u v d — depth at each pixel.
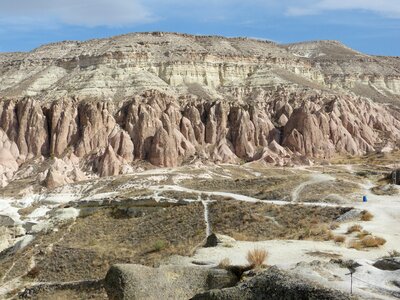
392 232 47.88
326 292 21.50
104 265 58.06
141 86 176.62
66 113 149.62
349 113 168.00
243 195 83.31
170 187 95.00
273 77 197.50
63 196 106.81
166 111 151.62
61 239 73.12
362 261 26.75
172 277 29.52
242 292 23.55
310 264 25.73
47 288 53.25
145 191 91.81
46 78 193.62
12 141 147.88
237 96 187.50
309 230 51.22
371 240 41.69
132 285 27.97
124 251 61.16
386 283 23.61
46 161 139.88
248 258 32.38
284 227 59.81
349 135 157.38
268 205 70.00
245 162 140.12
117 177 115.94
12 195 113.75
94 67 191.25
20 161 143.50
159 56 198.38
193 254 37.69
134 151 141.75
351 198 74.00
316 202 73.25
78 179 123.56
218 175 116.81
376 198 73.44
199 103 161.38
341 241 43.56
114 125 149.12
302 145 146.88
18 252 72.75
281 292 22.48
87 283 51.28
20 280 59.97
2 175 131.62
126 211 81.94
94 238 71.50
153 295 28.12
